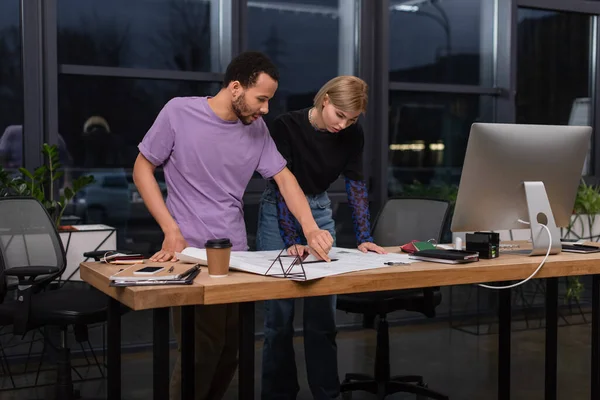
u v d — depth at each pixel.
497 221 2.45
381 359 3.30
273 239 2.74
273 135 2.64
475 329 4.85
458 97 5.08
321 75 4.72
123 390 3.51
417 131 4.99
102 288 1.93
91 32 4.15
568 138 2.43
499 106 5.13
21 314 2.98
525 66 5.31
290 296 1.84
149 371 3.84
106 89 4.20
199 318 2.47
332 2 4.73
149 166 2.32
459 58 5.07
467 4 5.06
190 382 2.32
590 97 5.54
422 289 3.20
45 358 4.02
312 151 2.61
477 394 3.46
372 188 4.87
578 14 5.43
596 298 2.42
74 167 4.16
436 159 5.06
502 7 5.06
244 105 2.18
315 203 2.72
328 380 2.80
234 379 3.69
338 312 4.81
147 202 2.28
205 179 2.33
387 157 4.83
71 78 4.12
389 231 3.47
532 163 2.39
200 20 4.38
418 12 4.94
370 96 4.81
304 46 4.66
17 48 4.00
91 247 3.71
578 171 2.51
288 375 2.83
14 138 4.04
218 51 4.44
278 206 2.59
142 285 1.73
